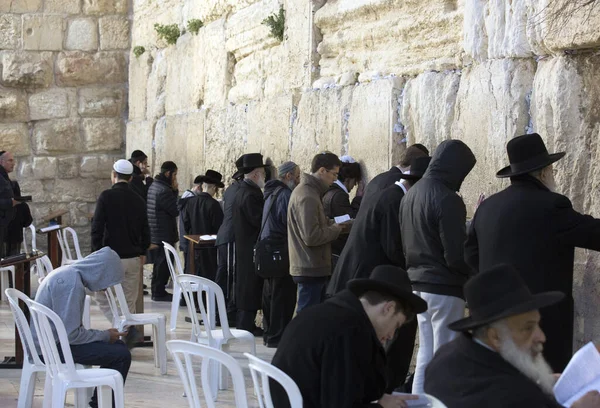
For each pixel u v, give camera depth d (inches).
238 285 432.8
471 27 320.5
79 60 788.0
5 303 549.3
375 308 181.6
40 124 786.2
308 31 442.3
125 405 316.2
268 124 480.1
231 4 551.2
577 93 269.9
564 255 225.1
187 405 317.1
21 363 375.6
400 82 367.9
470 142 316.5
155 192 553.9
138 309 434.9
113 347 282.4
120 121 799.7
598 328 261.9
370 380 179.9
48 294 280.7
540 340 158.2
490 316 153.7
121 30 795.4
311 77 441.4
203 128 589.6
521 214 224.8
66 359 262.1
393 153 366.6
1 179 460.1
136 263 420.5
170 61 673.6
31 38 780.0
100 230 414.6
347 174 385.7
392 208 286.0
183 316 501.7
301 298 371.2
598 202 260.2
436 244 266.8
